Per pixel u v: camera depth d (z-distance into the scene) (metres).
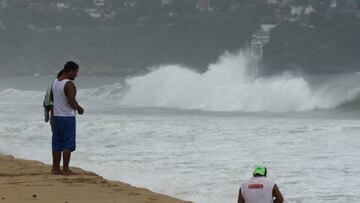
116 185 48.38
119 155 73.88
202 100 160.00
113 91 193.00
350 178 59.59
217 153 74.31
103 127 100.88
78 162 69.12
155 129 97.94
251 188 34.56
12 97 195.62
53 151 51.25
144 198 43.44
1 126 103.94
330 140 82.94
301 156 71.44
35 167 55.16
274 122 106.81
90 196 43.41
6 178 49.88
